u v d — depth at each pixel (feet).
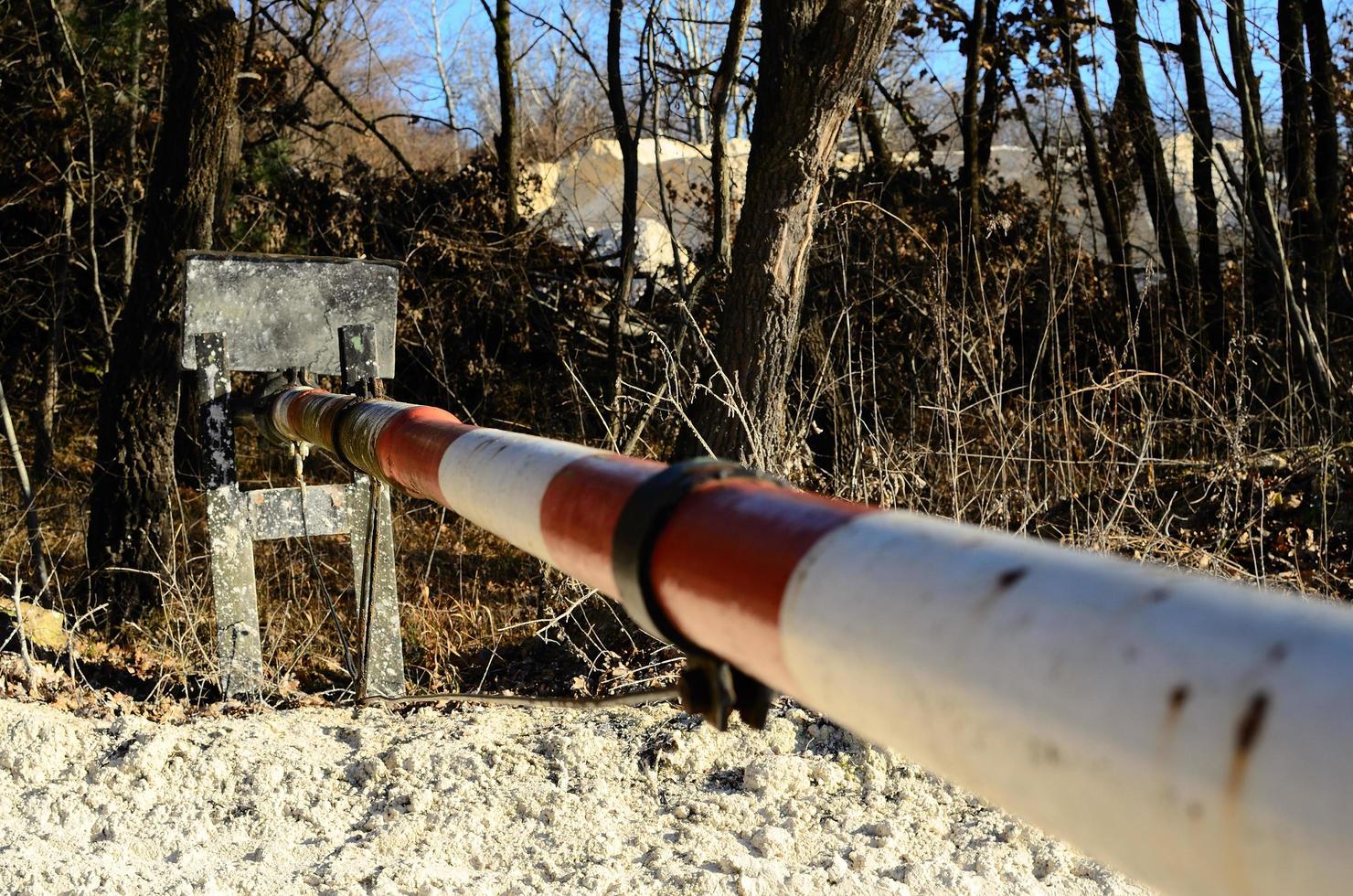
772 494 3.77
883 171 36.37
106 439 19.07
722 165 22.95
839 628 3.06
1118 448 19.92
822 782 12.35
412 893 10.25
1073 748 2.39
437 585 21.56
